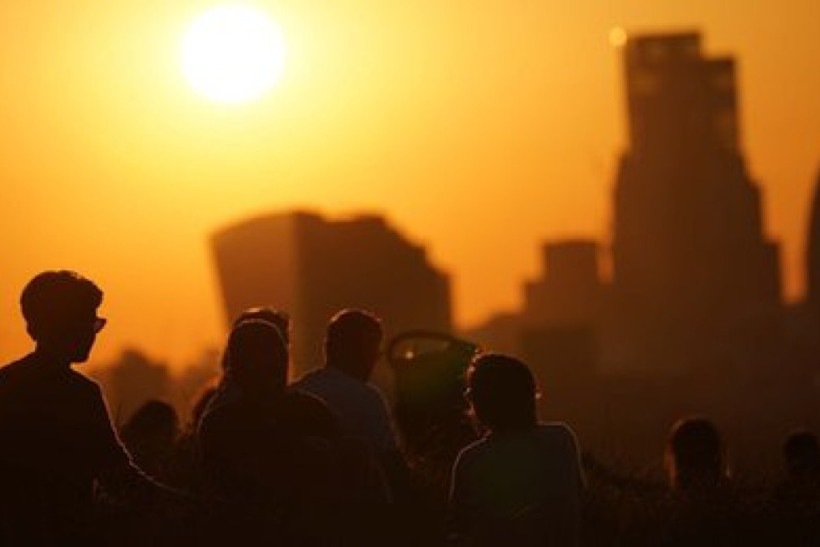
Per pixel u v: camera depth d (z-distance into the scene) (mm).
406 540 25156
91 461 20453
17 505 20266
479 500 22562
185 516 21797
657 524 27031
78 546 20391
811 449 29547
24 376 20406
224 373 23062
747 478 28797
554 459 22656
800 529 27203
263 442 21984
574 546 22719
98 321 20703
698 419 29375
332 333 26156
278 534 21875
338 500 22047
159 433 29719
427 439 29406
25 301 20484
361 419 25844
